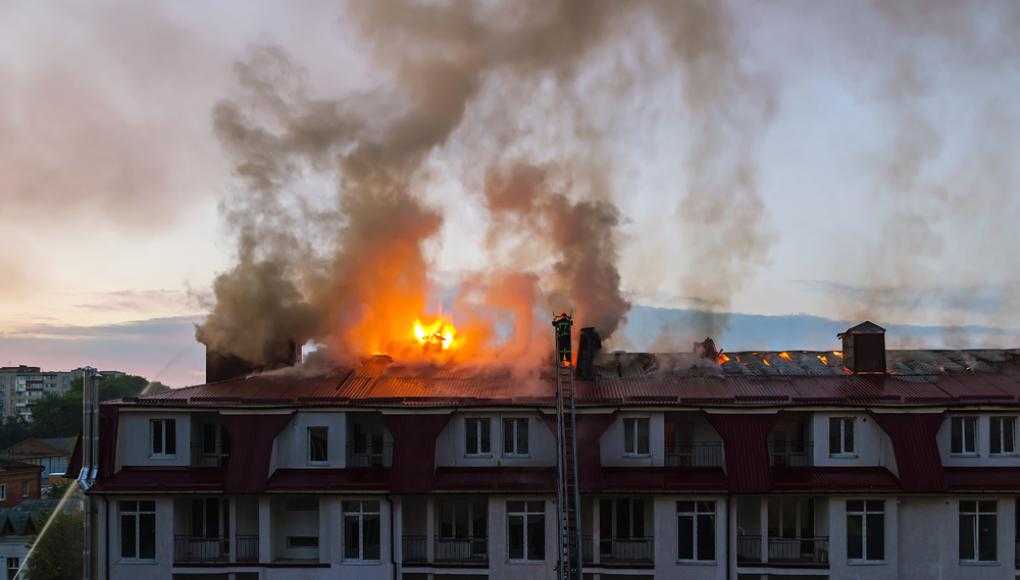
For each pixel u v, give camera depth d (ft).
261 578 120.37
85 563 121.39
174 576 121.08
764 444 117.80
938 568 116.88
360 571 119.75
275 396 126.52
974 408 118.62
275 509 123.13
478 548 122.62
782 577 117.39
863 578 116.16
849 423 120.67
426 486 117.91
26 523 240.32
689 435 124.88
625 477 118.11
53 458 416.87
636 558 120.06
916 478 115.55
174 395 128.16
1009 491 114.93
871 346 134.00
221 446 127.85
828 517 117.60
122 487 120.88
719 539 116.78
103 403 124.88
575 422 117.91
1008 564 116.16
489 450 122.01
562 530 111.96
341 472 121.70
